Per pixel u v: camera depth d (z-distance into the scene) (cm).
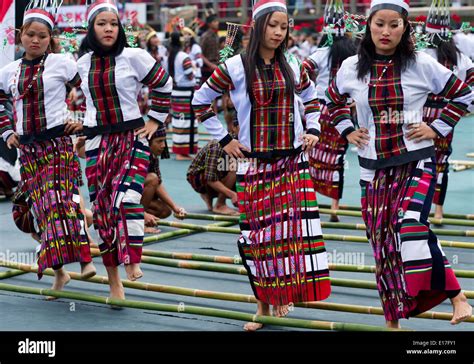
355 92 479
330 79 805
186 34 1364
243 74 491
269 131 494
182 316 531
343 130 489
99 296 547
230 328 504
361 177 485
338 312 541
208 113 502
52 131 560
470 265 652
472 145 1395
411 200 461
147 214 729
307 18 2409
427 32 783
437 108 751
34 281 620
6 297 578
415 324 511
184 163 1209
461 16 1636
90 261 561
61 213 555
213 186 840
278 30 484
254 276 504
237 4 2403
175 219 844
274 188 497
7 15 740
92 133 542
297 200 495
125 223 531
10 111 877
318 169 825
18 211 634
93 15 534
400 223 462
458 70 782
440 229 762
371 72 473
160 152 729
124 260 529
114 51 536
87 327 507
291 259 494
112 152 538
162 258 648
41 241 571
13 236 762
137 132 539
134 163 537
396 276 466
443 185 793
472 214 839
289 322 484
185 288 552
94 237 750
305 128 528
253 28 490
